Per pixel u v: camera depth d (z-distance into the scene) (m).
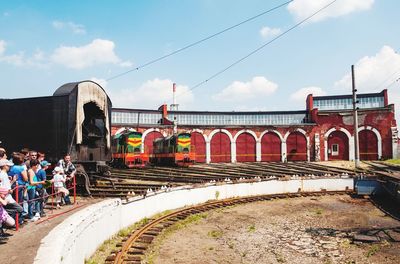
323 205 17.53
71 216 8.42
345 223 13.73
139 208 12.58
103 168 14.56
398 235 11.85
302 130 42.38
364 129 40.81
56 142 12.62
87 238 8.33
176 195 15.36
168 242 10.75
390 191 18.31
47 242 6.52
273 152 42.62
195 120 43.88
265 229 12.78
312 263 9.16
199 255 9.68
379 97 41.84
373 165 32.41
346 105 42.94
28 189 8.57
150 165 34.31
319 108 43.94
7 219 6.96
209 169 28.50
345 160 40.97
